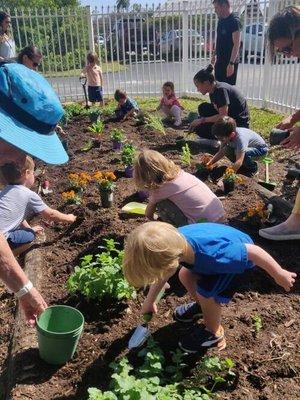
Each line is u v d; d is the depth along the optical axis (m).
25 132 0.94
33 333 1.39
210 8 5.43
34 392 1.20
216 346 1.30
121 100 4.15
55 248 1.94
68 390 1.21
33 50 2.93
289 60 4.48
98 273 1.50
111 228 1.98
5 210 1.75
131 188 2.49
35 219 2.21
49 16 5.91
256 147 2.68
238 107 3.15
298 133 1.86
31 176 1.90
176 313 1.43
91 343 1.36
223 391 1.18
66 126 4.04
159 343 1.35
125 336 1.38
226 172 2.42
